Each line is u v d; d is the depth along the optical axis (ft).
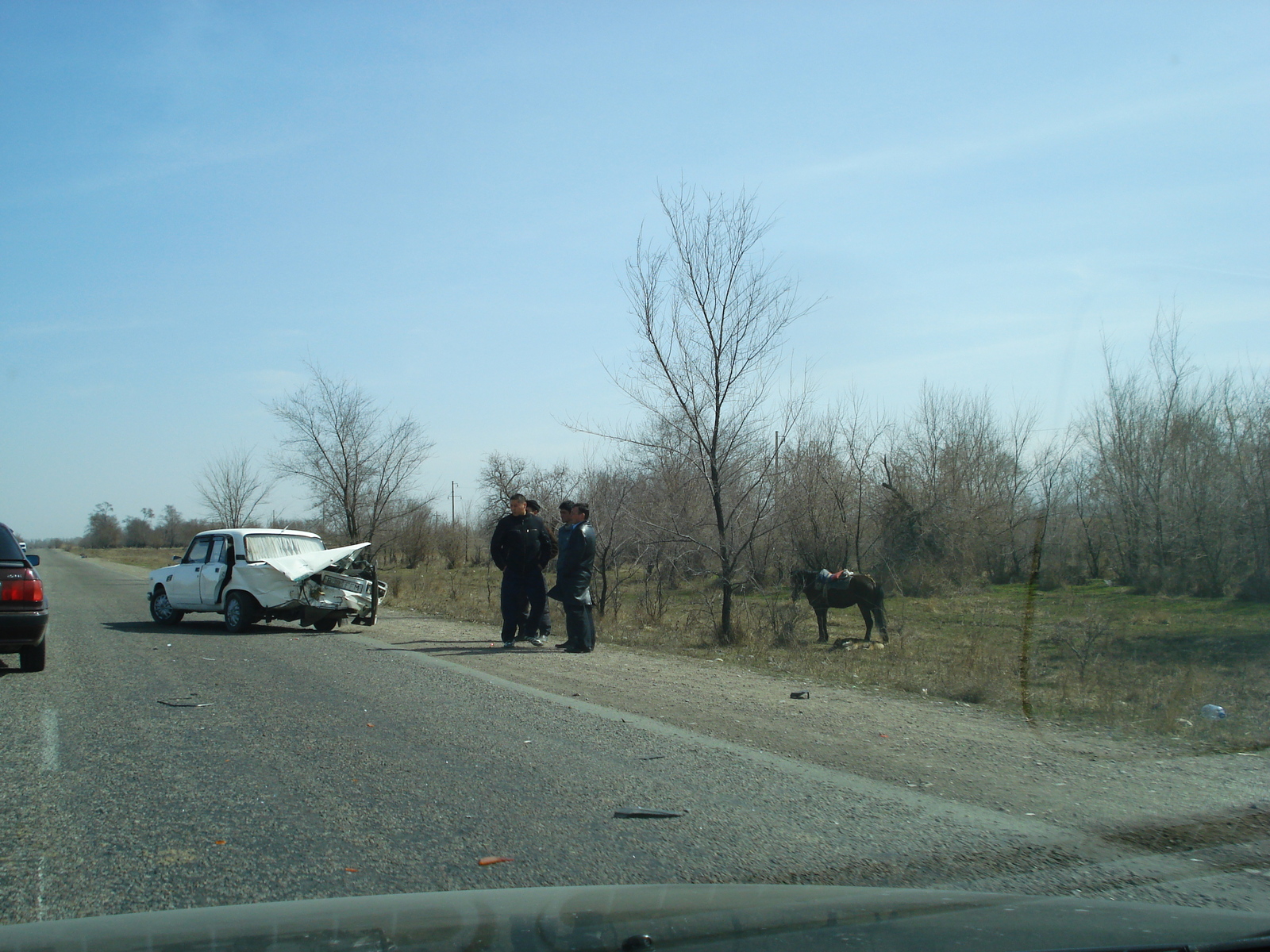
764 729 23.62
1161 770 19.77
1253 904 12.14
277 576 44.80
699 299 46.06
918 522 81.76
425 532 130.72
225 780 17.65
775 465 47.88
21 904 11.54
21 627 29.40
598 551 57.36
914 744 22.25
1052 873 13.33
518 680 30.78
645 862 13.42
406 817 15.47
